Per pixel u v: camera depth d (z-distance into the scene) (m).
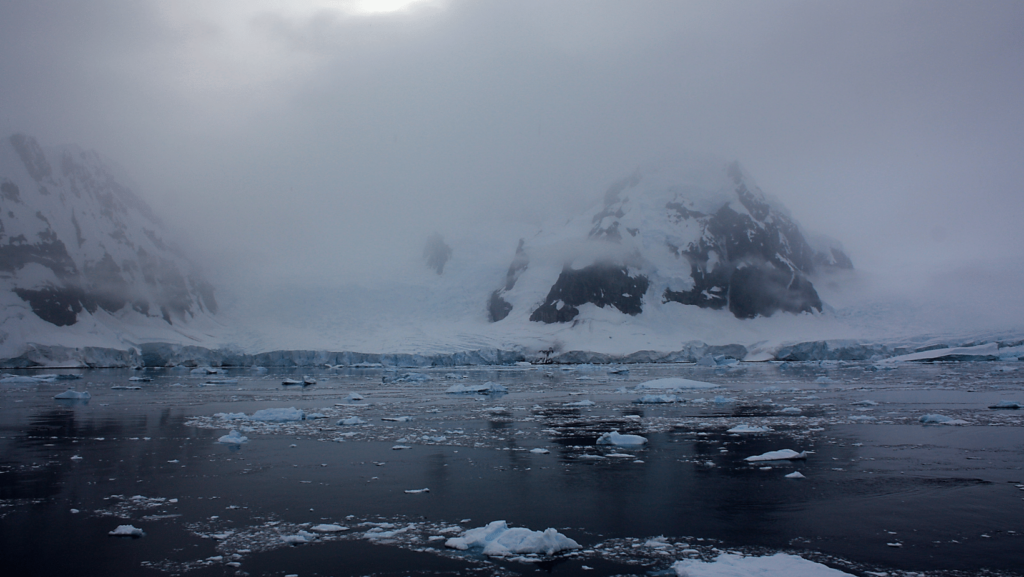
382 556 11.69
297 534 13.02
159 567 11.12
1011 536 12.53
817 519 13.78
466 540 12.34
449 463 20.23
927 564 11.05
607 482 17.44
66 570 10.98
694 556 11.53
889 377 67.69
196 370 100.62
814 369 92.06
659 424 29.75
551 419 32.22
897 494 15.90
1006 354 104.19
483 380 74.56
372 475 18.47
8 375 74.56
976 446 22.83
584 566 11.10
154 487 17.06
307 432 27.61
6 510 14.80
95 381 71.56
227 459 21.08
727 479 17.69
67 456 21.75
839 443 23.61
